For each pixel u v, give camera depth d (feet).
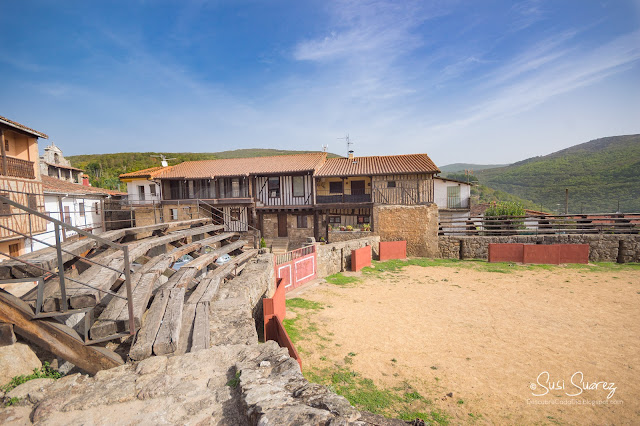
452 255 70.18
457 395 21.68
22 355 12.63
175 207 83.61
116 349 15.06
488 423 18.95
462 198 93.97
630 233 68.74
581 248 63.10
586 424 19.08
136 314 13.62
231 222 90.12
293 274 46.39
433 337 31.14
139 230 29.58
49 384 11.04
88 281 15.40
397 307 39.83
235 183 90.07
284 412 8.22
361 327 33.19
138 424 8.94
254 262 34.71
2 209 36.35
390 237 73.00
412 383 23.06
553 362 26.50
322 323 33.71
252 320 17.49
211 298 20.08
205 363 12.05
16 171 39.73
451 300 42.73
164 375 11.18
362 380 23.18
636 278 52.90
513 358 27.12
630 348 29.01
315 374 23.71
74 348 12.47
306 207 84.17
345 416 8.35
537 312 38.29
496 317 36.65
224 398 10.02
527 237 67.21
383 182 80.38
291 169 85.15
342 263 59.52
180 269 23.80
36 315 12.07
